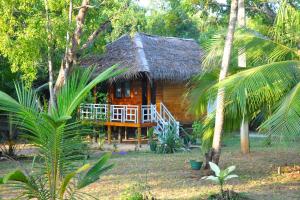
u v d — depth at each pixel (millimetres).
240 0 13195
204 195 8383
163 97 20531
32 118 5547
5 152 14234
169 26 19094
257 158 13328
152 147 15938
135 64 18219
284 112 7621
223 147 16703
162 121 18438
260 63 10484
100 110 18562
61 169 5902
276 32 10188
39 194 5840
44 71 15938
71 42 12953
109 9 13336
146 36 20734
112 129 20391
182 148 16094
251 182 9695
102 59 19797
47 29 11805
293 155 13914
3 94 5527
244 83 8578
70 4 12344
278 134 7445
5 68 14680
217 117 10242
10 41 11266
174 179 9992
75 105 5676
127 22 13789
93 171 6000
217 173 7797
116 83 21031
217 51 10930
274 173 10797
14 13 11977
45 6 11906
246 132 14453
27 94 5996
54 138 5652
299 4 14078
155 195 8422
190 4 16984
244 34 10414
